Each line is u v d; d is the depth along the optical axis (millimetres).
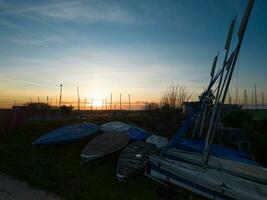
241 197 6844
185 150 10586
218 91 9633
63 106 32219
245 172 8531
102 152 10750
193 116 11727
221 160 9578
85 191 7859
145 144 11336
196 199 7621
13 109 19984
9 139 15398
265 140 12305
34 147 12969
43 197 7410
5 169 9703
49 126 19469
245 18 8383
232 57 9047
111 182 8758
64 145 13305
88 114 31281
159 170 8922
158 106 20484
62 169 9898
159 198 7652
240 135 13766
